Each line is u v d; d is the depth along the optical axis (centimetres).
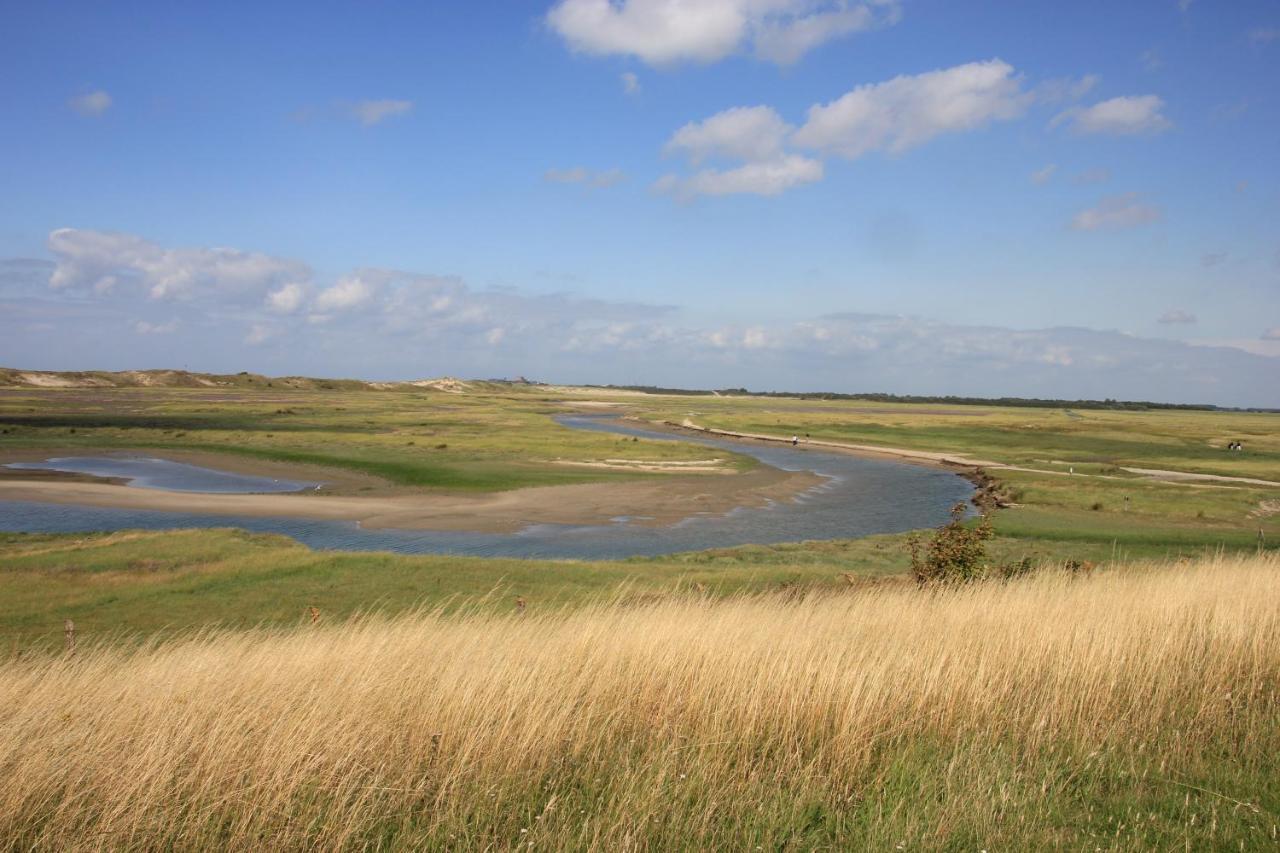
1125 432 12925
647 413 17862
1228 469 7588
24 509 4678
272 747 494
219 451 7712
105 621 2111
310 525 4394
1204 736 595
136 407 13462
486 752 518
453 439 8931
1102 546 3675
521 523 4559
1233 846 439
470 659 696
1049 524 4366
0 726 546
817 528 4556
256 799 455
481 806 461
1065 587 1230
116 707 586
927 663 688
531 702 561
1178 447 10231
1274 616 885
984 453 9288
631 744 541
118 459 7188
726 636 782
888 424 14450
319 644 836
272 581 2636
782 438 11325
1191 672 699
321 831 439
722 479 6638
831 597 1586
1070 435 12131
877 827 454
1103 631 797
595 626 847
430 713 561
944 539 1759
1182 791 511
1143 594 1104
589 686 632
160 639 1711
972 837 449
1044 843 439
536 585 2614
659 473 6869
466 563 2966
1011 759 550
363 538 4088
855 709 579
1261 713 646
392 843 434
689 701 598
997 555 3350
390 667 668
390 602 2314
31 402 13725
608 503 5288
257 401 16300
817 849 436
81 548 3159
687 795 471
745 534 4359
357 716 552
